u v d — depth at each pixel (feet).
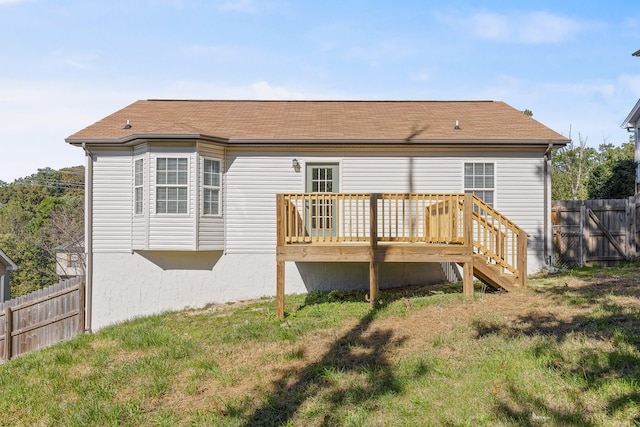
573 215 38.88
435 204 30.71
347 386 15.58
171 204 34.09
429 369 16.17
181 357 20.44
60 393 18.12
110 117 40.06
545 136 35.47
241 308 31.65
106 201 35.73
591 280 28.14
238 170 36.09
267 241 36.06
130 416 15.21
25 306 34.12
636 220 37.78
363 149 36.11
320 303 30.25
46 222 121.19
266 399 15.29
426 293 31.94
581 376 14.08
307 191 36.27
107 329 30.04
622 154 94.89
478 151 36.19
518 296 24.93
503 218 28.19
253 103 47.19
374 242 26.89
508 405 13.01
